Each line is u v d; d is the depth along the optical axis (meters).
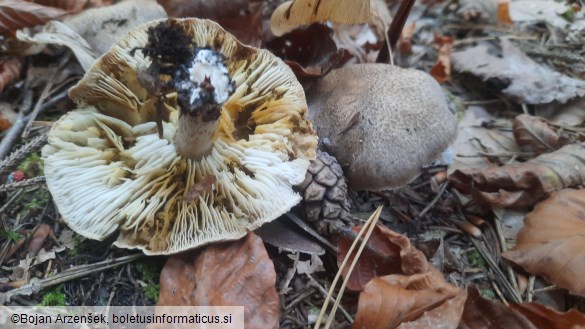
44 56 0.23
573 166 0.21
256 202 0.16
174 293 0.15
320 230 0.18
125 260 0.17
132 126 0.17
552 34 0.30
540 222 0.19
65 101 0.22
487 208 0.21
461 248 0.20
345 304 0.17
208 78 0.14
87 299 0.16
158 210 0.16
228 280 0.15
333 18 0.20
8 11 0.22
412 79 0.20
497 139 0.25
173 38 0.14
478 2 0.32
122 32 0.22
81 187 0.16
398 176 0.19
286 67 0.17
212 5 0.23
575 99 0.26
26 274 0.17
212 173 0.16
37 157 0.20
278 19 0.21
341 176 0.18
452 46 0.30
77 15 0.22
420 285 0.16
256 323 0.15
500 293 0.19
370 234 0.18
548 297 0.19
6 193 0.19
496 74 0.26
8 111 0.21
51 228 0.18
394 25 0.23
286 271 0.18
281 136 0.17
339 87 0.21
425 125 0.19
